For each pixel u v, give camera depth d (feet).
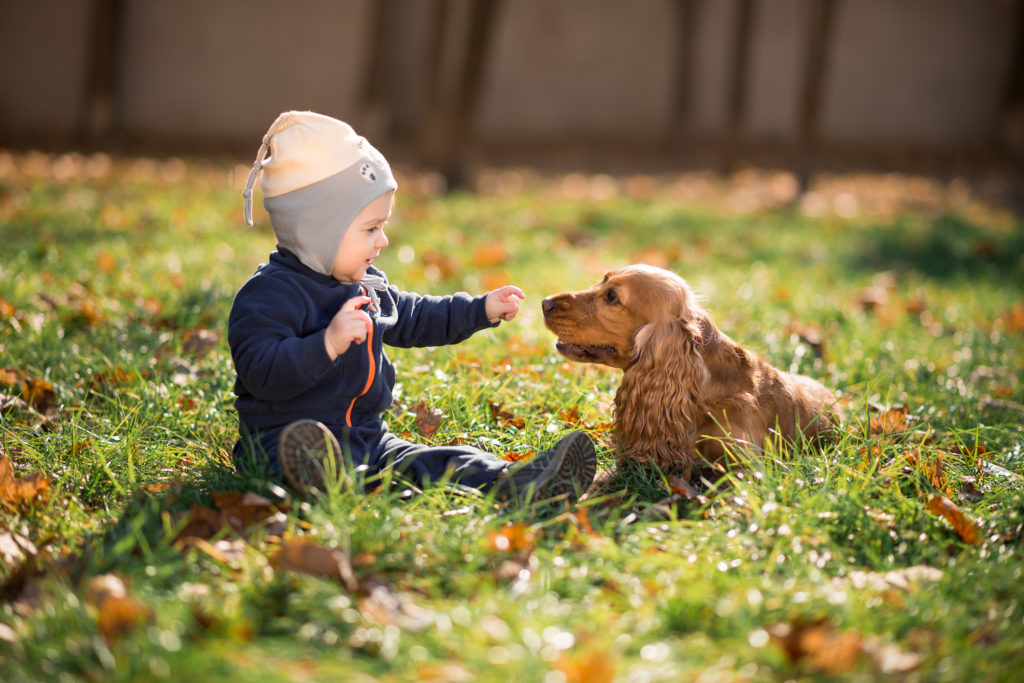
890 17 85.40
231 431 13.92
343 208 11.35
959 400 17.40
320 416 11.69
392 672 7.95
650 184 61.31
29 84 74.49
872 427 15.52
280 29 79.00
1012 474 13.44
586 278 26.66
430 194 48.88
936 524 11.60
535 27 85.05
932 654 8.52
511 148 81.82
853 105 86.69
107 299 21.39
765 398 13.83
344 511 10.41
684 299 13.51
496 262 28.78
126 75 77.82
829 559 10.64
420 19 80.23
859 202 55.67
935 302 27.66
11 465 12.41
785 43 85.10
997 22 85.25
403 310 13.30
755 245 36.29
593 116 86.74
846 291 28.53
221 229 32.63
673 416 13.08
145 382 15.30
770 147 84.64
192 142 77.30
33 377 16.15
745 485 11.87
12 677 7.82
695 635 8.67
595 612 8.93
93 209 35.86
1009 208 55.01
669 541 10.62
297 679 7.60
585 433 11.60
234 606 8.68
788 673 8.14
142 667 7.71
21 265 22.58
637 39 85.51
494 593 9.26
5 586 9.70
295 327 11.45
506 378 16.85
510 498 11.65
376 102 79.25
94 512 11.50
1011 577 10.07
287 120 11.43
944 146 86.79
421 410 14.61
